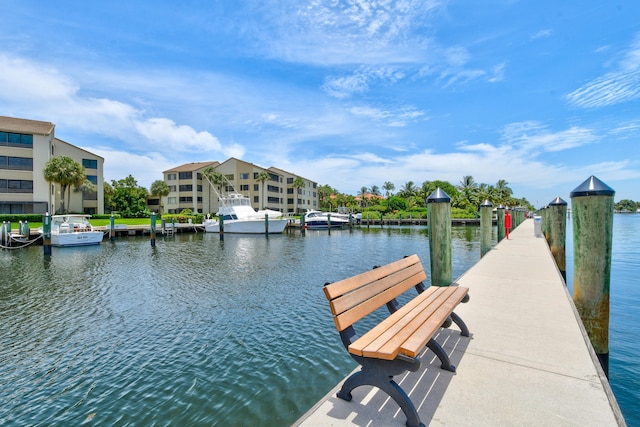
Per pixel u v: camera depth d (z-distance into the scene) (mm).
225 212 44188
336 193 118875
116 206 58094
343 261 18922
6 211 40875
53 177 42312
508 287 6004
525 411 2369
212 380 5699
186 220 55000
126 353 6809
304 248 26219
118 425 4625
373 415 2391
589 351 3318
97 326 8383
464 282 6438
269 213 43469
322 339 7305
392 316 2975
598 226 4074
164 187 69500
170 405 5031
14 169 41219
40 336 7758
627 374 5035
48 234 22203
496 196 86500
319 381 5621
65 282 13820
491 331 3893
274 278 14055
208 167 69688
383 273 3408
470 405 2457
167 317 8984
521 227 25766
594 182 4160
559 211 10266
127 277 14781
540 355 3248
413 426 2203
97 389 5512
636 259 15984
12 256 22359
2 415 4895
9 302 10727
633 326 6914
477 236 34750
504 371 2951
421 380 2828
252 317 8805
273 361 6324
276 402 5059
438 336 3773
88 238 29031
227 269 16562
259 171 71938
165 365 6266
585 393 2576
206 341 7312
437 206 5301
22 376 5965
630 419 4027
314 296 10906
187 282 13500
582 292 4199
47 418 4812
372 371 2363
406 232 45031
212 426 4539
